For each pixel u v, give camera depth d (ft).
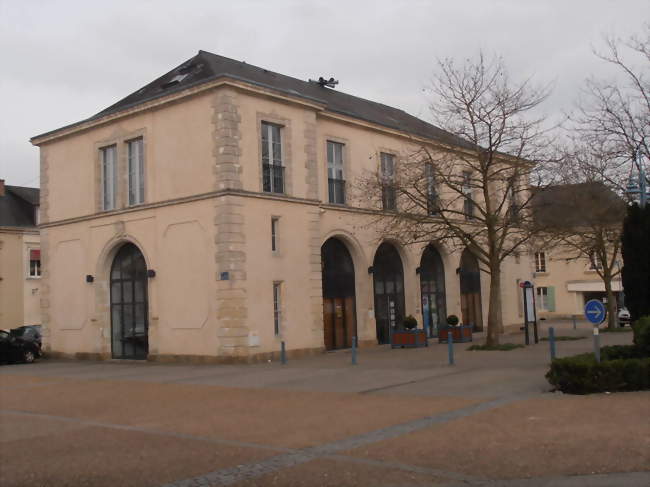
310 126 78.07
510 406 35.12
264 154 73.20
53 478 24.52
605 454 24.44
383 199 79.41
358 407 37.40
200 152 70.59
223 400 42.37
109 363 76.28
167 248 73.20
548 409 33.68
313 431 31.09
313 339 74.84
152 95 80.28
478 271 106.93
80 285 83.56
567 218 81.92
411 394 41.63
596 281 151.43
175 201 72.08
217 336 67.92
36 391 51.57
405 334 81.82
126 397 46.01
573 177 74.08
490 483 21.97
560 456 24.50
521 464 23.77
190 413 37.96
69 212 85.56
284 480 23.17
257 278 69.46
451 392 41.60
